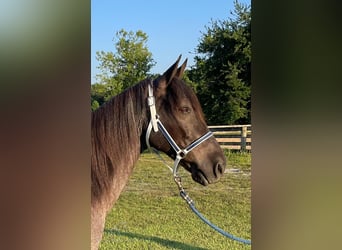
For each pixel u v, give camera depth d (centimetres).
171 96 167
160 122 166
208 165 170
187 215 343
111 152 160
